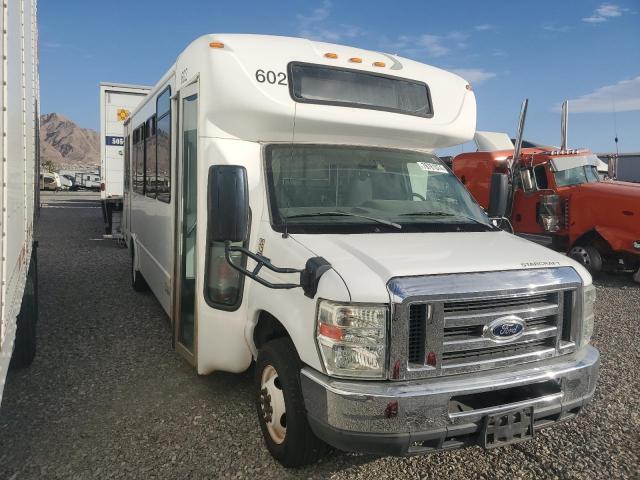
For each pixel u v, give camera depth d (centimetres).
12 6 266
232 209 329
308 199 404
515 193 1260
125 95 1433
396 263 313
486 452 389
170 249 539
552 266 342
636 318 764
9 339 260
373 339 294
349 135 442
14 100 276
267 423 372
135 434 402
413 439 292
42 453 374
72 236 1577
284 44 429
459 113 493
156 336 629
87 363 543
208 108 411
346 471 359
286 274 344
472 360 313
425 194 448
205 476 351
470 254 338
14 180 277
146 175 729
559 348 340
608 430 425
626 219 1016
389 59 473
